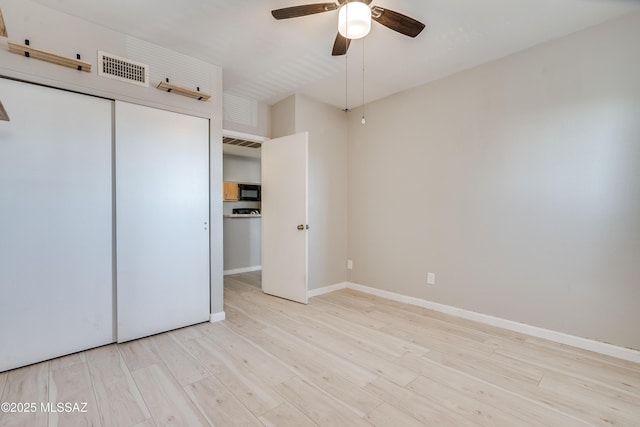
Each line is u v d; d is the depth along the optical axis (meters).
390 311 3.13
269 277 3.75
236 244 5.23
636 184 2.07
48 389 1.75
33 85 2.00
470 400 1.67
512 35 2.34
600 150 2.20
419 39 2.39
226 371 1.95
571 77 2.31
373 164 3.78
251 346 2.31
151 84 2.46
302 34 2.35
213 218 2.83
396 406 1.62
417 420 1.51
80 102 2.17
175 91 2.56
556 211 2.40
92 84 2.19
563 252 2.37
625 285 2.12
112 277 2.32
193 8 2.03
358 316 2.98
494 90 2.72
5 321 1.92
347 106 3.95
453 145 3.00
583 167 2.27
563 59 2.35
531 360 2.11
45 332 2.05
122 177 2.33
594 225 2.23
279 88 3.38
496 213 2.71
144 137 2.43
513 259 2.62
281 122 3.72
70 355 2.14
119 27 2.25
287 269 3.55
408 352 2.22
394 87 3.35
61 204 2.11
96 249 2.25
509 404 1.64
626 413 1.57
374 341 2.41
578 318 2.31
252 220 5.46
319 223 3.79
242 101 3.63
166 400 1.66
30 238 2.00
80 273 2.19
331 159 3.93
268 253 3.76
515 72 2.59
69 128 2.13
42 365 2.01
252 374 1.92
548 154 2.43
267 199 3.77
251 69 2.92
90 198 2.22
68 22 2.09
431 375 1.92
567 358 2.14
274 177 3.68
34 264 2.01
